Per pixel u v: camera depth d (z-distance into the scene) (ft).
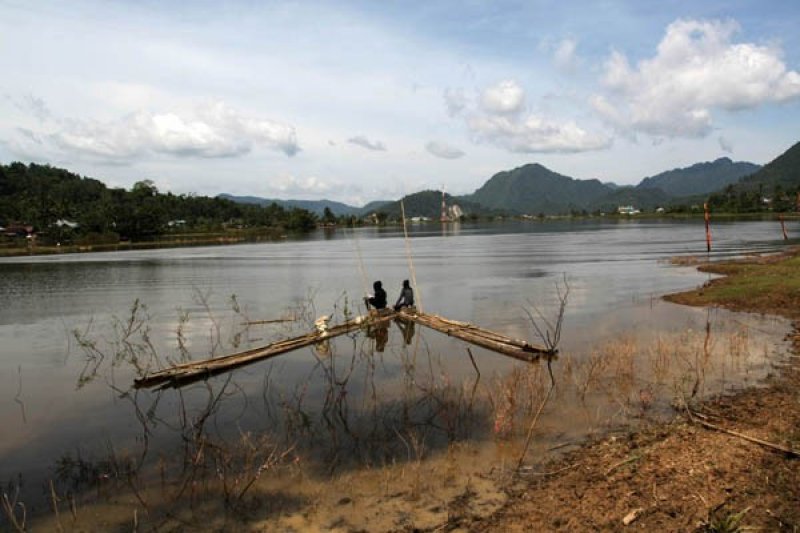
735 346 48.26
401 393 39.68
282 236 440.45
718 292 78.28
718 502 21.81
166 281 127.13
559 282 106.32
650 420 32.01
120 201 541.34
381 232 540.11
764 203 626.23
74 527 22.95
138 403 39.86
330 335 60.18
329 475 26.63
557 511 22.22
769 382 38.34
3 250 295.28
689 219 568.41
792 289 73.00
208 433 33.17
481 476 25.95
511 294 91.81
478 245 264.72
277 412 36.58
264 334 66.03
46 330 69.46
